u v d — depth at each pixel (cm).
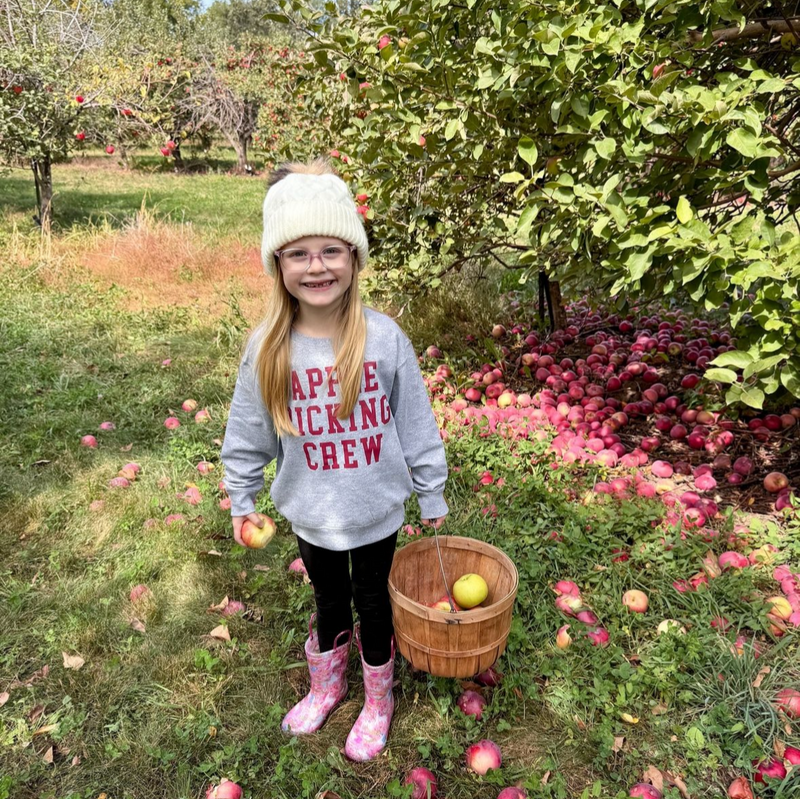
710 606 264
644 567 294
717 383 425
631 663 246
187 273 839
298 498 192
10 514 340
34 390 486
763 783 201
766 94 306
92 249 922
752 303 266
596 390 457
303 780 204
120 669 251
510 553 295
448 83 349
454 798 204
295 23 357
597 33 264
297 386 180
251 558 310
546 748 218
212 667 250
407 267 460
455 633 196
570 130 297
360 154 449
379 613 210
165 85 1602
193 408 464
